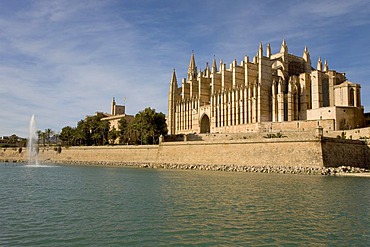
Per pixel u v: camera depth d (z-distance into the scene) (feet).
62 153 433.89
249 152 258.78
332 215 95.04
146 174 233.55
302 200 117.91
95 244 70.95
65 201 118.93
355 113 328.29
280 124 335.47
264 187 151.94
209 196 127.65
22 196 130.62
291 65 428.97
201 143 291.17
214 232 78.95
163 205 110.11
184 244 70.79
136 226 84.12
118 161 366.84
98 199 122.93
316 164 223.10
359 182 170.91
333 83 375.04
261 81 386.73
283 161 239.09
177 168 298.35
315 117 337.52
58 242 72.08
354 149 242.58
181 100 504.02
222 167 264.72
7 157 510.17
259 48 391.86
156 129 387.14
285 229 81.20
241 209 103.04
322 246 69.87
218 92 432.66
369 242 72.38
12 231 79.77
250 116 391.65
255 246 69.56
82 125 495.00
